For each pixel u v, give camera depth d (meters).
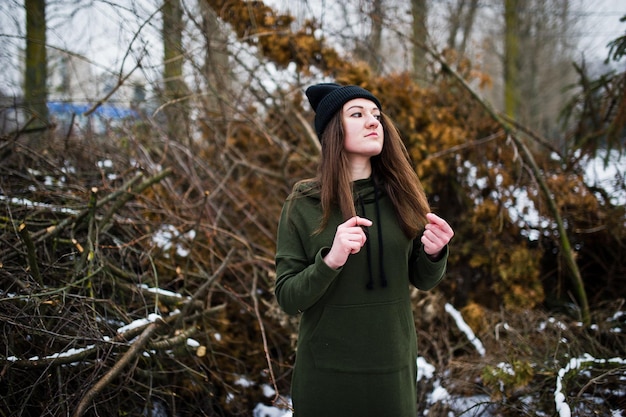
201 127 3.98
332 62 3.90
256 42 3.87
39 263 2.39
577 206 3.40
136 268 2.90
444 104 3.96
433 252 1.48
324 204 1.52
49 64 4.10
